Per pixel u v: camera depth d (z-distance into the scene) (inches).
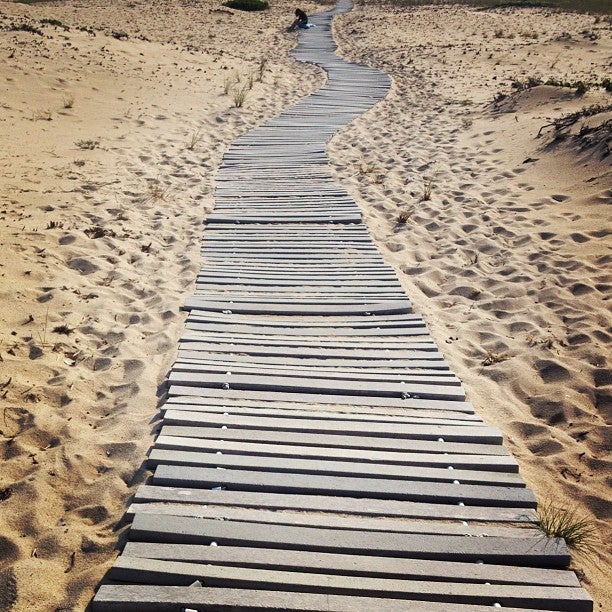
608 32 811.4
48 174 344.2
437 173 382.0
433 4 1306.6
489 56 733.3
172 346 200.4
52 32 644.1
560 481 149.8
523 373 192.2
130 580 118.0
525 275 252.5
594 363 196.1
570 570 122.6
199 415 163.3
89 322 210.5
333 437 156.5
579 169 348.8
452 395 177.3
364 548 124.3
